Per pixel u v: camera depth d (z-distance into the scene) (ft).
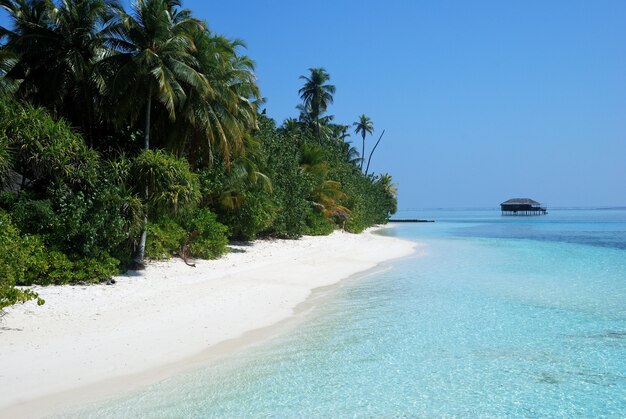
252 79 82.69
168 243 66.49
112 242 52.60
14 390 25.00
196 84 61.36
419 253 100.17
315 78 187.83
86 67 63.41
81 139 52.60
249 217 92.17
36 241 46.65
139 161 54.95
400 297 52.95
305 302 50.01
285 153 112.78
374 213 212.43
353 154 248.52
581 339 37.17
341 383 28.04
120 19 60.64
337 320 42.55
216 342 34.91
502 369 30.60
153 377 27.96
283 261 77.41
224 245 76.89
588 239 144.15
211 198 84.79
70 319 37.73
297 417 23.63
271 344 35.09
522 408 25.03
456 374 29.68
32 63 64.18
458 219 386.73
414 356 32.94
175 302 45.62
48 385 25.89
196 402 24.93
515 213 502.38
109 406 24.02
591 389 27.50
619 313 45.50
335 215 152.25
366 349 34.32
